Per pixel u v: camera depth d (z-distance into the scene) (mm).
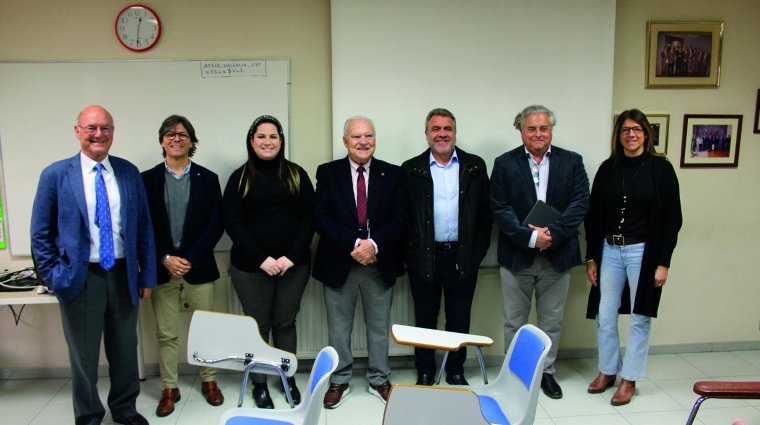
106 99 2709
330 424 2381
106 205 2141
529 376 1704
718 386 1582
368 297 2588
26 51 2668
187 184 2465
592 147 2887
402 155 2828
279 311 2561
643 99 2986
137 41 2695
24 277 2551
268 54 2779
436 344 1857
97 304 2162
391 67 2770
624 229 2543
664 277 2461
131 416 2344
